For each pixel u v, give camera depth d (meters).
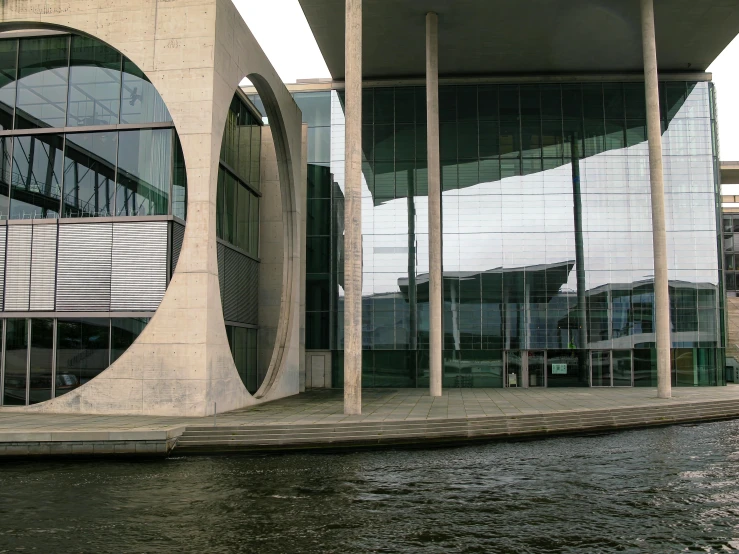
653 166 25.31
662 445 17.00
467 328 31.20
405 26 27.34
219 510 10.80
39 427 15.85
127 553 8.85
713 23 27.20
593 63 30.84
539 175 31.70
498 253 31.42
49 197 20.75
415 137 31.95
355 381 19.41
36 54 21.33
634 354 31.02
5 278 20.50
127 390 18.89
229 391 20.50
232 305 24.91
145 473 13.45
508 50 29.48
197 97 19.55
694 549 9.20
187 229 19.22
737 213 67.62
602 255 31.30
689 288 31.27
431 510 10.94
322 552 8.93
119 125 20.44
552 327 31.06
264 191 29.19
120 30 20.06
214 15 19.69
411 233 31.53
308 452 15.88
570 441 17.62
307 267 31.77
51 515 10.52
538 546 9.26
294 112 28.77
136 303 19.78
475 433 17.69
